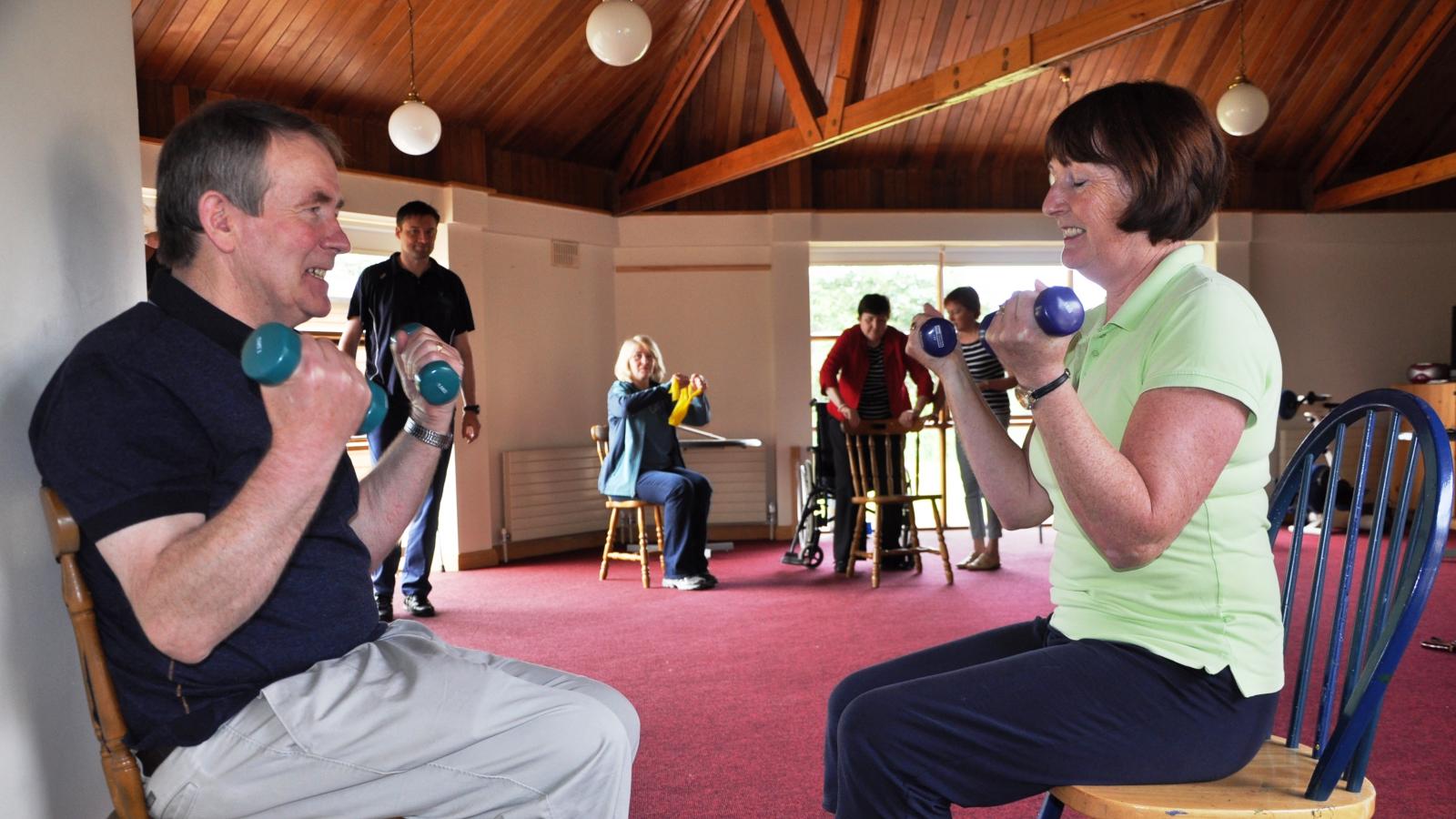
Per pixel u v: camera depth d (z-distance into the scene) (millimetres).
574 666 3934
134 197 1688
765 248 8016
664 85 7273
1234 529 1209
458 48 6164
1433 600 4949
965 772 1213
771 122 7785
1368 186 7844
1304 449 1523
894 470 5922
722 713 3277
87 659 1147
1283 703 3256
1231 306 1173
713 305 7992
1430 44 7238
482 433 6918
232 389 1199
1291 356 8453
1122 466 1081
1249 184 8438
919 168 8234
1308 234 8375
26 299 1328
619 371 5969
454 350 1471
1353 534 1455
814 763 2797
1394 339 8477
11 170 1296
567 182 7684
